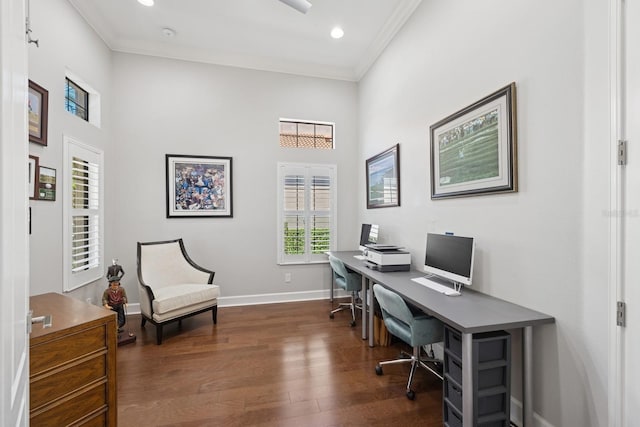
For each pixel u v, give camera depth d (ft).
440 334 6.36
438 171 8.05
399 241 10.31
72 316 4.75
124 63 11.62
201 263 12.51
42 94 7.53
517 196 5.69
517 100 5.67
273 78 13.26
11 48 2.26
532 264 5.38
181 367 7.66
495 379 5.02
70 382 4.33
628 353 3.98
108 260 11.10
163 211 12.07
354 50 12.26
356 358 8.16
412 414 5.93
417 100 9.19
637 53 3.88
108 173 11.14
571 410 4.70
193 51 12.16
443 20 7.93
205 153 12.51
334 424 5.65
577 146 4.61
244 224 12.95
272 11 9.82
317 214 13.69
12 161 2.30
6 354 2.09
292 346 8.89
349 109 14.17
